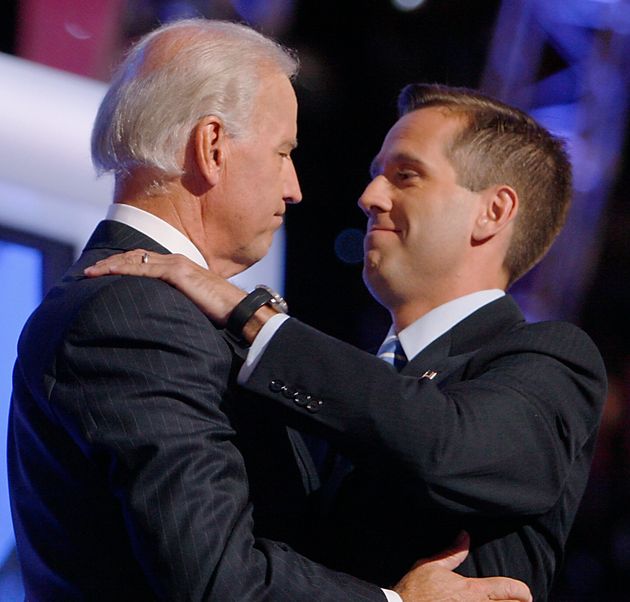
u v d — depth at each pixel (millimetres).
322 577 5734
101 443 5555
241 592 5453
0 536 9305
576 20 17781
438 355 6863
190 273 5984
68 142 10188
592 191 18000
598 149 17938
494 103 7406
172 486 5461
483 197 7145
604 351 18141
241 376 6008
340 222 17891
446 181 7109
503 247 7242
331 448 6980
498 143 7203
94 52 13266
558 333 6668
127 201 6285
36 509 6027
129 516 5500
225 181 6234
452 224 7082
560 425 6309
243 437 6121
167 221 6238
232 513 5559
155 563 5434
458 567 6344
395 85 17531
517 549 6453
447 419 5945
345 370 5957
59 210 10008
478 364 6621
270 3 15867
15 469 6238
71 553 5867
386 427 5863
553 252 18094
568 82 17969
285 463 6383
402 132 7270
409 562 6348
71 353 5688
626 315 18328
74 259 10008
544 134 7445
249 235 6352
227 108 6219
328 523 6547
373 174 7453
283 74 6473
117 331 5652
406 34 17484
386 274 7145
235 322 5996
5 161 9836
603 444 16609
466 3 17516
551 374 6418
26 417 6031
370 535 6402
